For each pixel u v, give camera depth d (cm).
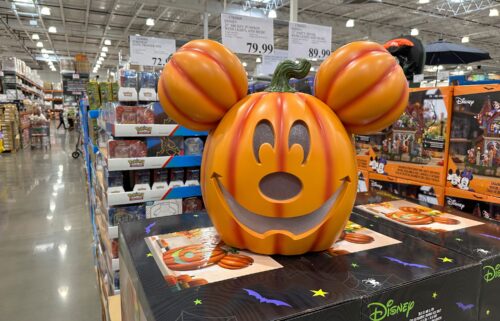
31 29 1299
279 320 57
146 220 108
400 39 188
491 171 113
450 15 992
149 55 252
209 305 61
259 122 76
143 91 182
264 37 201
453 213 113
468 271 74
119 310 142
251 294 64
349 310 62
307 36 219
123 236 95
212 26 1214
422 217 108
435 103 129
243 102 80
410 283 67
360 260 78
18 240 357
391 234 94
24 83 1312
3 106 982
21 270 292
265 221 79
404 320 68
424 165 134
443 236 93
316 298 62
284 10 1001
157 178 185
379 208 118
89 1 965
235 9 861
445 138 126
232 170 76
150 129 172
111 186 176
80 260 311
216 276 72
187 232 97
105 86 237
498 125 110
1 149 976
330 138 76
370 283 67
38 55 1994
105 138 197
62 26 1291
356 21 1108
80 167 782
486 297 79
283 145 73
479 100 115
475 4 883
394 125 145
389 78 74
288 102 78
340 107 79
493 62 1644
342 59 76
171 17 1129
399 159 144
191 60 75
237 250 84
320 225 78
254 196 75
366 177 161
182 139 185
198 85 76
